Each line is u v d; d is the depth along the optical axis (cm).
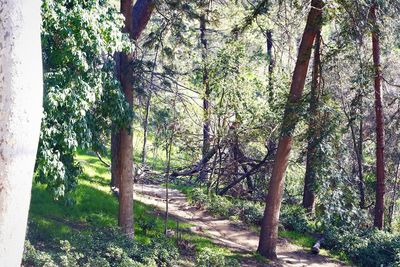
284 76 2166
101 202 1845
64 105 1038
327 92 1645
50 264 990
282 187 1800
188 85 2006
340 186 1675
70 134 1048
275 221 1808
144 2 1577
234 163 2564
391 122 2431
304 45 1638
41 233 1273
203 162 2622
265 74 2222
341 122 1664
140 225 1747
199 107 2162
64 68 1049
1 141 414
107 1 1167
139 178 2759
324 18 1431
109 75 1187
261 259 1752
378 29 1470
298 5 1498
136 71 1491
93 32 1058
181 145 2442
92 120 1167
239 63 2098
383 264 1994
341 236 2119
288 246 2056
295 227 2306
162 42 1691
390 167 2614
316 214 2194
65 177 1107
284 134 1622
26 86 425
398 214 2761
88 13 1048
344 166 2358
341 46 1530
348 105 1945
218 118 2314
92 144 1193
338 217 1981
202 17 1725
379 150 2316
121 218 1537
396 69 2484
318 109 1567
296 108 1591
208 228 2056
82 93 1066
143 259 1274
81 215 1650
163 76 1589
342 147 1694
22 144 423
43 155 1017
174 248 1445
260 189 2773
